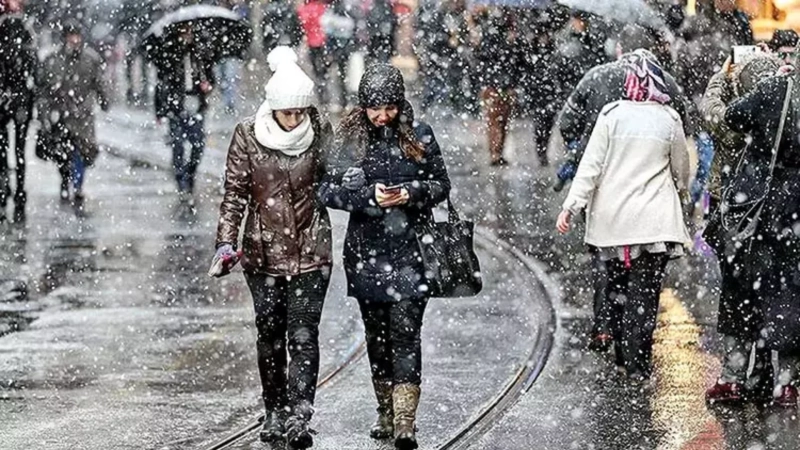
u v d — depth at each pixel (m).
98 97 47.72
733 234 22.17
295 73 20.77
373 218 20.86
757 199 21.94
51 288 33.22
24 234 40.97
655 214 24.44
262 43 69.56
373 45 68.31
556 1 50.28
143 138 67.88
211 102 75.12
